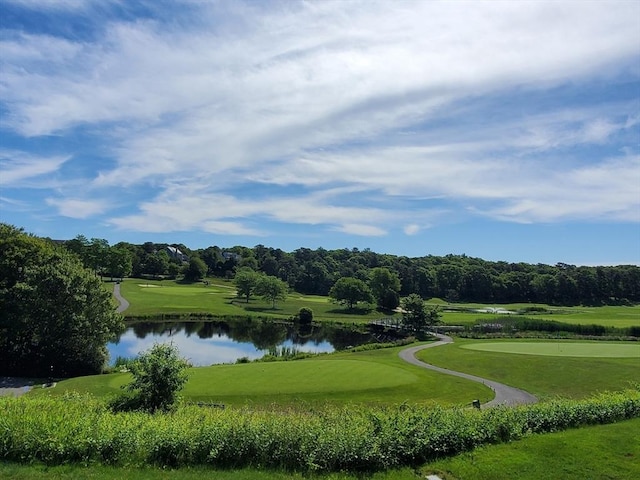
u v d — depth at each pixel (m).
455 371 41.81
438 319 81.00
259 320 95.69
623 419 17.45
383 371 36.53
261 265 199.75
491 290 158.38
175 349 20.95
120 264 137.62
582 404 17.53
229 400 26.44
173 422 13.78
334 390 29.81
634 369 41.00
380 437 12.75
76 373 40.59
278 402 26.64
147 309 93.12
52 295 40.72
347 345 70.38
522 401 30.44
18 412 13.73
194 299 114.38
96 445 12.33
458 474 11.83
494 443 14.06
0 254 43.66
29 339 41.00
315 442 12.49
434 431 13.28
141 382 19.08
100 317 42.66
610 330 73.31
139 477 11.15
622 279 152.25
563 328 77.06
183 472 11.62
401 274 166.12
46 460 12.02
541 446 13.60
